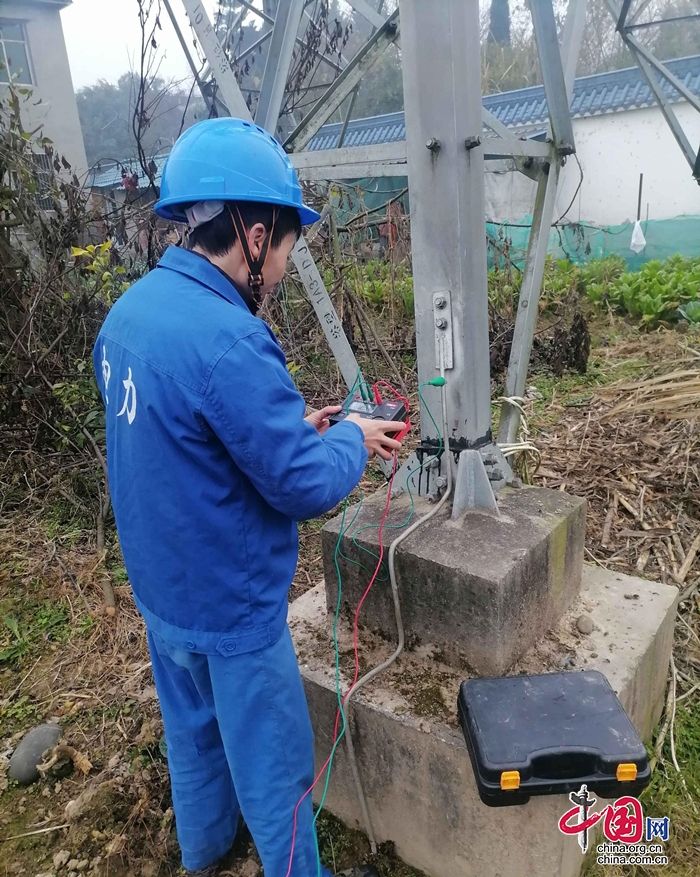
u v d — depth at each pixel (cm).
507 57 1612
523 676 154
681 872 174
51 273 411
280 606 135
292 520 137
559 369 573
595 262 955
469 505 188
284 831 146
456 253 169
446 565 165
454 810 162
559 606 192
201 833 171
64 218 439
